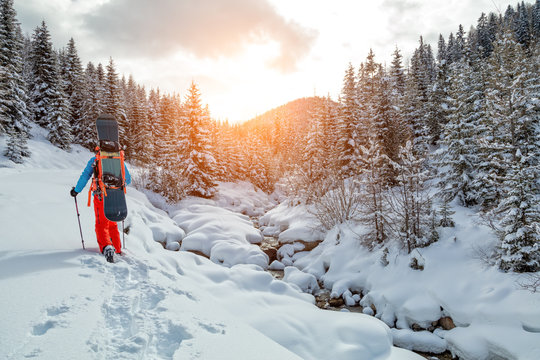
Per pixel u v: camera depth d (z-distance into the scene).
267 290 7.25
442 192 14.88
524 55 20.66
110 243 4.25
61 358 1.95
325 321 5.90
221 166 43.66
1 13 29.19
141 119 44.69
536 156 10.07
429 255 9.73
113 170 4.20
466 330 7.11
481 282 7.94
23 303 2.55
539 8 52.69
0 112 26.59
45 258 3.73
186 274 6.78
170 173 22.94
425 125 28.31
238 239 14.20
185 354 2.33
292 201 23.38
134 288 3.48
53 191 9.77
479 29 57.25
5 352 1.90
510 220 7.90
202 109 29.55
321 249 14.28
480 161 13.49
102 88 40.88
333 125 31.72
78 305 2.72
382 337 5.64
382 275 10.27
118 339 2.40
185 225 15.56
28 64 37.66
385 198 12.09
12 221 5.29
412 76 33.62
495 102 10.19
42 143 30.56
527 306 6.52
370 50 36.75
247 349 2.64
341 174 24.45
